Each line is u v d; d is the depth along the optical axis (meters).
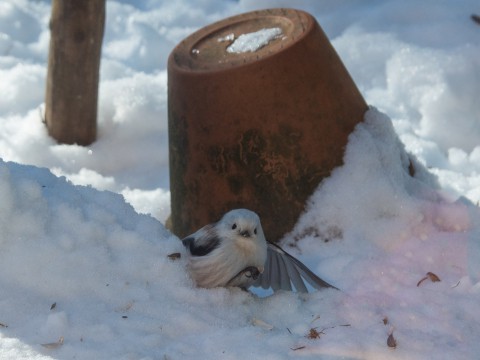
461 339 7.36
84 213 7.89
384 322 7.53
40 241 7.48
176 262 7.71
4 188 7.46
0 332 6.79
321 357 6.91
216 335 7.07
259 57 9.51
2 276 7.32
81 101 13.00
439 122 13.52
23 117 13.77
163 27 16.11
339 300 7.89
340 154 9.75
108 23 16.22
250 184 9.59
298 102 9.51
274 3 16.30
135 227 8.07
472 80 13.83
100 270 7.55
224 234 7.55
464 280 8.28
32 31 15.97
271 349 6.92
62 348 6.64
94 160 12.89
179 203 10.19
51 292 7.32
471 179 11.71
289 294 7.83
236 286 7.80
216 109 9.50
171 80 9.94
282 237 9.63
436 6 15.46
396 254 9.16
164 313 7.31
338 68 10.02
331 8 16.12
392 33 15.07
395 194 9.61
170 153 10.22
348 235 9.44
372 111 10.24
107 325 6.96
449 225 9.66
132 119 13.62
